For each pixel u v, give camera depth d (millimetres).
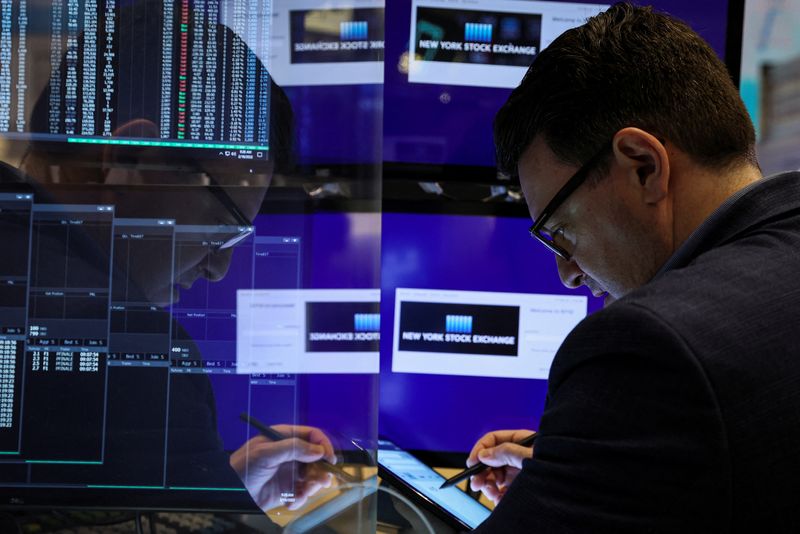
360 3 1106
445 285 1252
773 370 612
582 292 1250
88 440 940
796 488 607
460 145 1254
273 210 976
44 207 932
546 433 683
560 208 806
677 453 596
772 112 1244
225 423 962
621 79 747
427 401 1254
